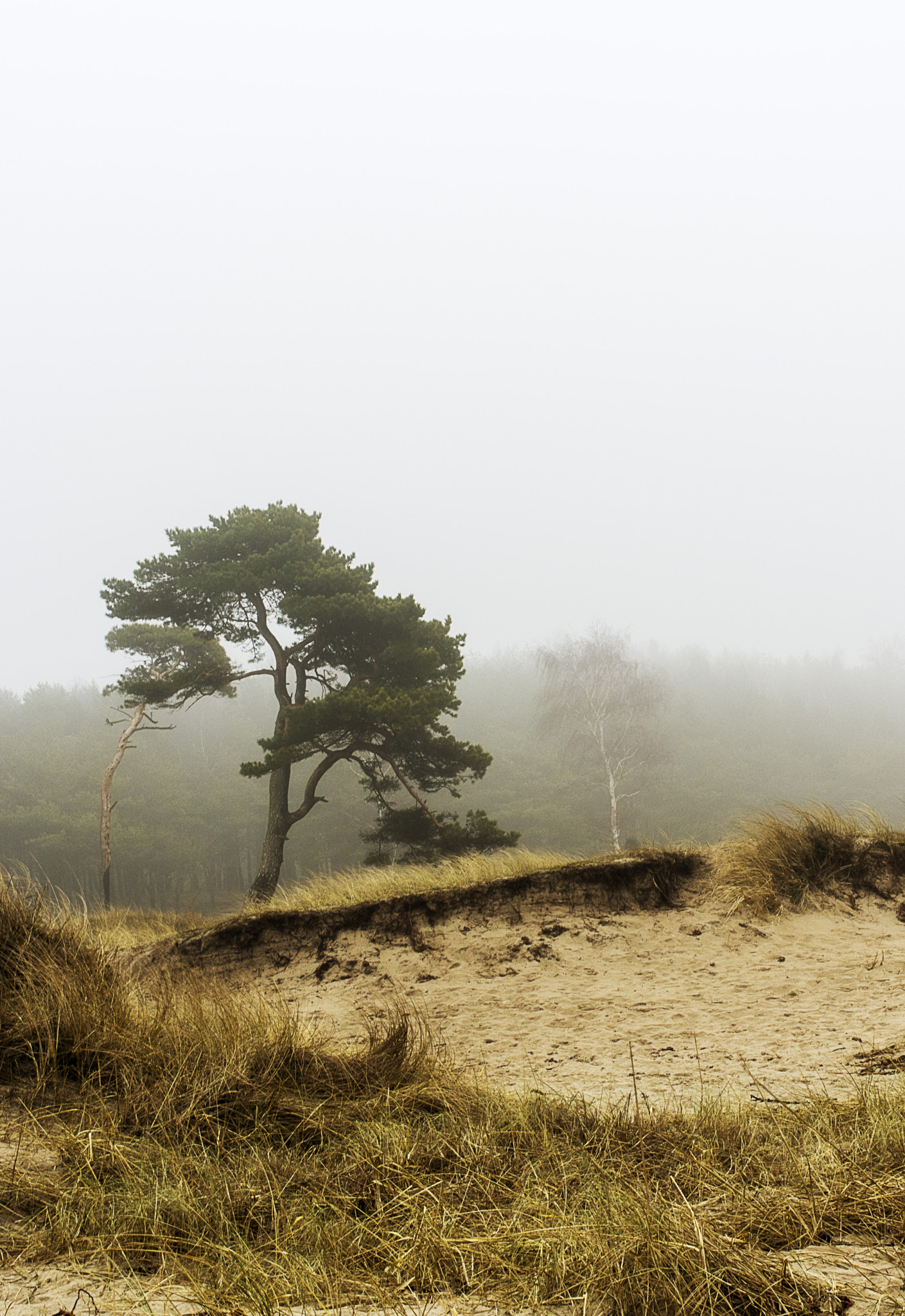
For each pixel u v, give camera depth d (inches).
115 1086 126.3
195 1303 67.5
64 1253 78.1
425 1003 246.5
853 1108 117.5
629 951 270.1
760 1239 78.3
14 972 150.2
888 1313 60.6
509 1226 81.6
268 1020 158.1
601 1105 134.1
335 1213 88.0
